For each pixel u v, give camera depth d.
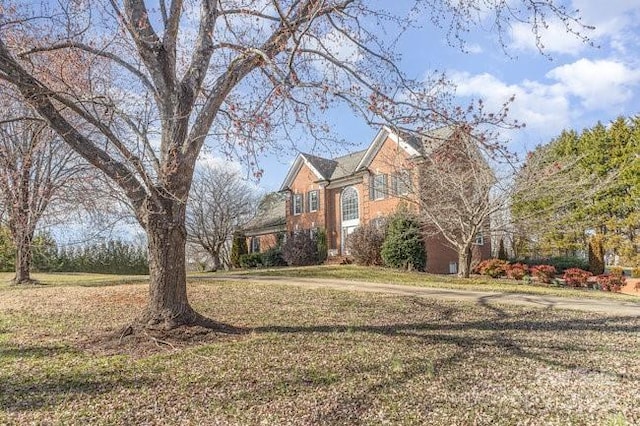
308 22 5.96
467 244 19.03
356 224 29.44
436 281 16.92
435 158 7.00
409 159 17.34
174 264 6.77
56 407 4.03
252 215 35.94
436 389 4.47
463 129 5.84
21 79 5.84
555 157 23.61
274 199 38.88
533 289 15.64
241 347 6.06
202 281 15.58
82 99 6.26
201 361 5.41
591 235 28.86
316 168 32.25
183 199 6.71
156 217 6.63
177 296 6.78
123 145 6.11
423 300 11.09
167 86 6.84
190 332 6.55
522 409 3.95
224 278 17.25
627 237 29.34
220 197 33.56
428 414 3.83
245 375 4.89
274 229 36.78
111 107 6.16
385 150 26.47
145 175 6.20
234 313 8.82
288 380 4.73
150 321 6.57
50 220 15.78
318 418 3.75
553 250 30.38
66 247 27.06
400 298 11.32
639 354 5.94
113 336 6.54
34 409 3.99
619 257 29.45
